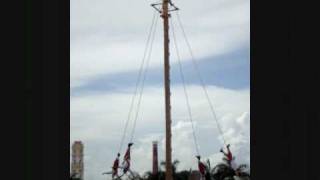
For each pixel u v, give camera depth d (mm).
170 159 32375
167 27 33406
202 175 35562
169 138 32562
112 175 30281
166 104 32938
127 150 30406
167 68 33219
